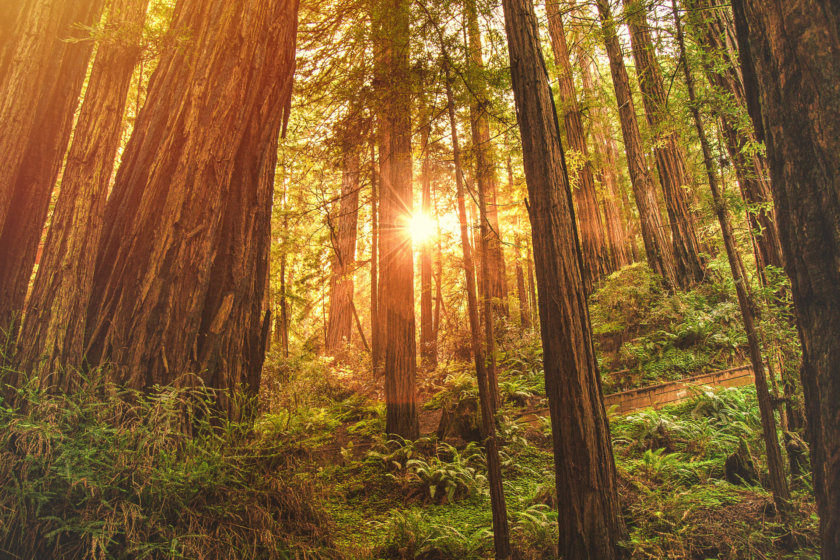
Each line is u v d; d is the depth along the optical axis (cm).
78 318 332
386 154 734
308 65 657
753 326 377
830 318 178
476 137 468
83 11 386
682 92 428
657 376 801
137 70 669
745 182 431
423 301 1418
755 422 566
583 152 1215
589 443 324
